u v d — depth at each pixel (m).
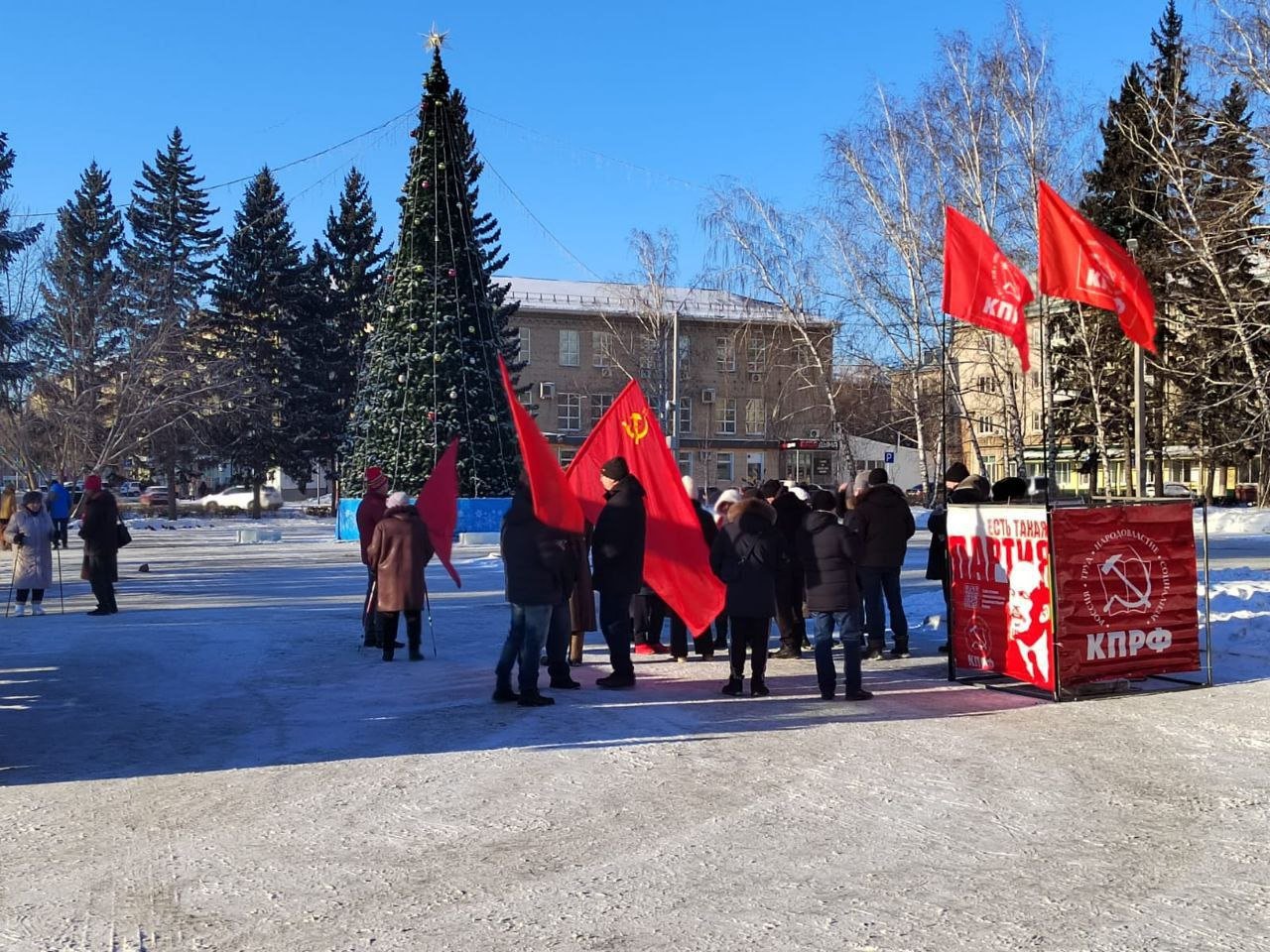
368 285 61.84
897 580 12.07
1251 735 7.89
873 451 58.31
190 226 61.16
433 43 34.16
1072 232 11.38
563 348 75.19
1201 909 4.61
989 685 10.12
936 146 30.80
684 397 66.19
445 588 20.05
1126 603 9.46
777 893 4.84
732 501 12.20
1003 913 4.57
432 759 7.46
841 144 31.94
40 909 4.74
